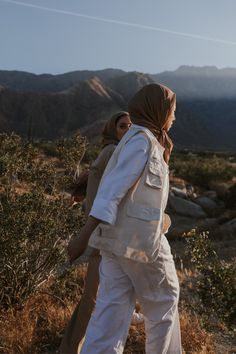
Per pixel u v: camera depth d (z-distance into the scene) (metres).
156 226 2.60
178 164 33.88
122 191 2.52
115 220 2.52
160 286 2.75
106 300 2.66
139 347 4.16
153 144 2.66
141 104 2.75
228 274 3.71
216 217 21.27
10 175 6.02
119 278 2.67
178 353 2.93
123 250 2.55
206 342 4.33
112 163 2.71
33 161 6.77
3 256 4.59
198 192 26.67
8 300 4.73
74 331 3.62
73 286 5.74
